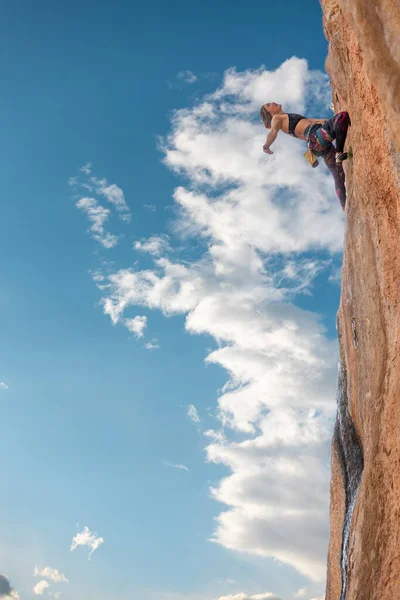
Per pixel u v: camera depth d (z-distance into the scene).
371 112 4.88
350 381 6.05
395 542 4.15
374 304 5.07
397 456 4.30
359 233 5.49
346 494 5.88
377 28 3.60
